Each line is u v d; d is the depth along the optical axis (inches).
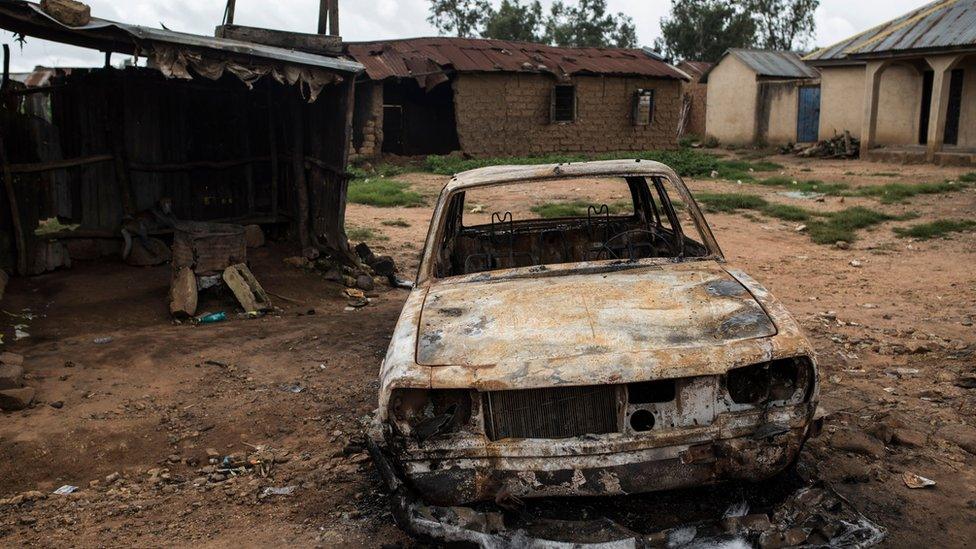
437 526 115.0
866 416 181.6
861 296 311.0
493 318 133.6
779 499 126.6
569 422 118.3
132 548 135.3
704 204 556.1
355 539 134.2
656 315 129.3
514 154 948.0
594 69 968.9
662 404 116.6
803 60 1011.3
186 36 284.4
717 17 2090.3
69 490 160.6
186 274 301.3
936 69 823.7
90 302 296.2
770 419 116.7
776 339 119.1
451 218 193.8
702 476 116.2
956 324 262.2
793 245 429.4
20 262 321.7
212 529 141.3
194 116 371.9
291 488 156.3
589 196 565.0
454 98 909.2
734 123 1190.3
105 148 350.3
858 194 618.8
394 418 118.9
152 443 181.9
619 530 115.3
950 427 174.6
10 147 323.0
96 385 217.6
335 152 346.3
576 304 135.8
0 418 193.3
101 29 268.7
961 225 459.5
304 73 308.5
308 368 232.2
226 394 211.6
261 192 396.5
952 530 131.0
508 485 116.4
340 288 337.7
